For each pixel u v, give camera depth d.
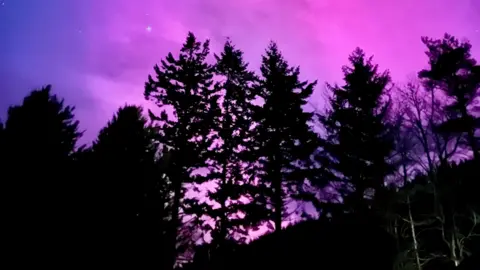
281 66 23.17
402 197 10.03
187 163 23.17
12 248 4.96
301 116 20.61
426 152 27.59
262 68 22.98
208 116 24.98
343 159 18.25
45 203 5.28
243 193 22.11
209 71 26.55
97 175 5.71
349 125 18.91
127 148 6.14
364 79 19.11
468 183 9.37
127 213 5.58
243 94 25.27
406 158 27.83
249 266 14.48
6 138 5.58
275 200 19.70
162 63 26.31
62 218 5.29
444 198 9.23
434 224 9.81
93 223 5.38
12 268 4.89
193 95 25.12
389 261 10.05
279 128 20.56
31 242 5.05
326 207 18.66
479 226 8.59
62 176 5.62
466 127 20.91
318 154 22.56
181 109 25.05
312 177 19.91
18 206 5.14
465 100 22.78
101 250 5.30
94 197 5.53
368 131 18.12
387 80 20.27
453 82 23.78
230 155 23.94
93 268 5.23
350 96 19.27
